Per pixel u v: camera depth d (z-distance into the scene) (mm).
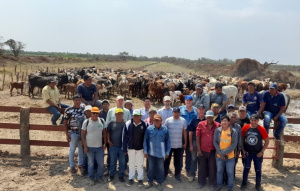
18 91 24641
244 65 67000
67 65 67625
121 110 7219
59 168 8109
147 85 23953
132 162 7176
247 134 7086
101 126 7223
